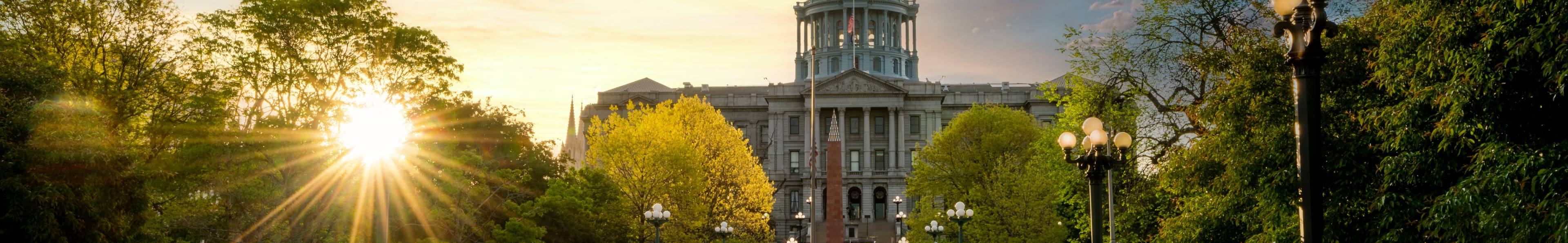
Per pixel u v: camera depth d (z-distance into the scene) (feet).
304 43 152.46
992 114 245.65
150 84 143.13
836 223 225.97
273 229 127.44
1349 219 84.89
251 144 129.49
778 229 436.76
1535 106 70.44
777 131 446.60
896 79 463.42
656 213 163.53
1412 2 79.10
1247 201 95.35
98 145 99.35
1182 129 128.98
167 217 122.42
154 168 123.85
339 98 153.38
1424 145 75.36
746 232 232.94
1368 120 80.33
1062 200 191.72
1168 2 127.03
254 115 150.10
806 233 390.01
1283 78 90.68
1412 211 76.02
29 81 100.83
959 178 237.45
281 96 151.74
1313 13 51.88
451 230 149.79
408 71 159.94
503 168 191.42
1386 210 77.51
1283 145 88.43
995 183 206.39
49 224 90.48
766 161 453.99
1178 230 104.88
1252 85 92.84
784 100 447.42
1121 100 137.18
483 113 202.28
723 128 243.60
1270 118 90.07
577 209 183.62
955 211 180.34
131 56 142.51
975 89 484.33
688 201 208.85
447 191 150.20
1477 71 69.15
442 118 177.27
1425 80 74.08
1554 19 63.16
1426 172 75.56
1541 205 64.08
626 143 210.59
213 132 131.23
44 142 94.07
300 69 149.38
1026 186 195.52
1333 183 84.23
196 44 149.18
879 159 442.91
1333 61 87.71
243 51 148.46
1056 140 175.01
